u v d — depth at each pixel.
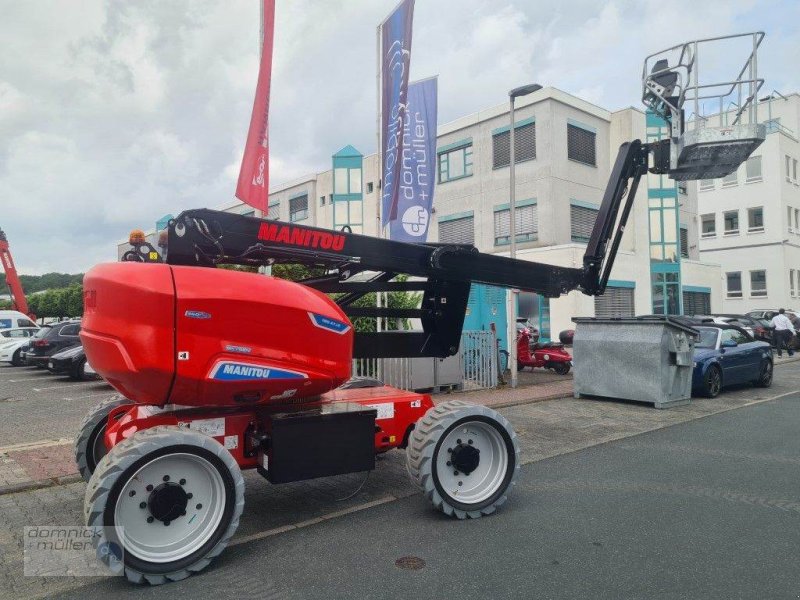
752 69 5.82
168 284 4.00
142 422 4.32
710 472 5.96
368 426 4.73
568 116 24.59
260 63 8.92
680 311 25.59
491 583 3.55
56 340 16.34
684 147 5.99
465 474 4.82
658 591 3.41
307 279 5.55
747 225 35.84
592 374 10.77
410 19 10.60
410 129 11.94
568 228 24.27
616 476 5.88
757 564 3.77
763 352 12.56
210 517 3.91
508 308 14.12
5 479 5.93
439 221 28.77
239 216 4.59
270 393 4.41
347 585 3.57
